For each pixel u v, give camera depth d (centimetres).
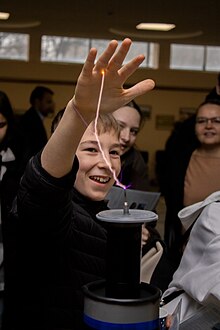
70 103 70
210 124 230
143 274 107
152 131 959
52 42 911
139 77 940
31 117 420
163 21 624
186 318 96
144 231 115
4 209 168
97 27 688
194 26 652
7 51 905
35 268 84
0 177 184
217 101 233
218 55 953
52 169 73
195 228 110
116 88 67
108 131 96
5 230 123
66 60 919
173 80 948
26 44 908
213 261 99
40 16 624
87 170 95
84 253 89
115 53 63
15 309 90
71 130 70
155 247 113
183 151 243
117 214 62
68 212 79
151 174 946
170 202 234
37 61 908
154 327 61
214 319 92
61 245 81
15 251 86
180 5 528
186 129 249
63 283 88
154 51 942
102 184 96
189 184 232
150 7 544
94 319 60
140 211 65
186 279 101
